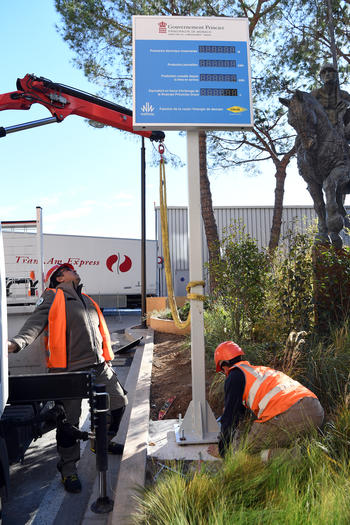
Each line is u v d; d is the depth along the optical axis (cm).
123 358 907
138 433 421
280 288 614
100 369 395
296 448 307
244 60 431
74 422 360
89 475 402
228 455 309
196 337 414
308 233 682
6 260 1509
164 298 1421
